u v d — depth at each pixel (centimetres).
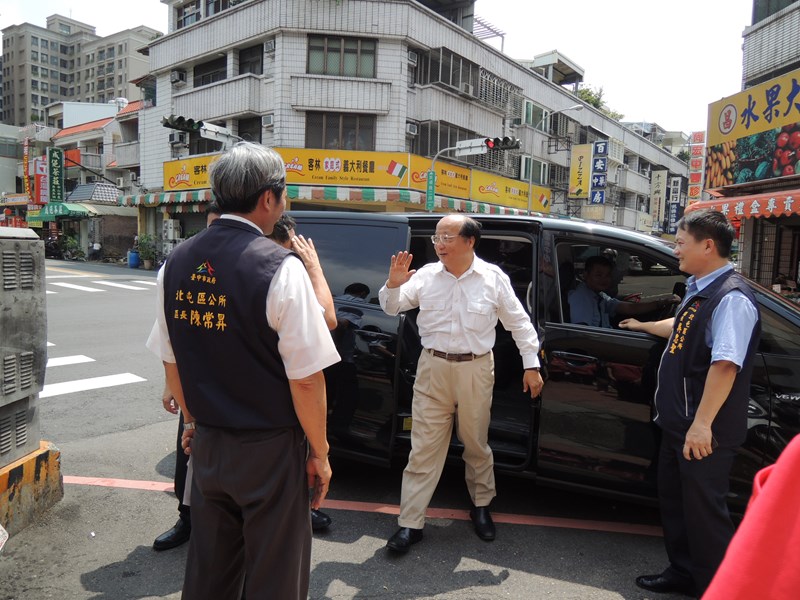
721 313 210
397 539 266
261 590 159
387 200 1744
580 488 283
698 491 214
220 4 2045
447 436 278
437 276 274
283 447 160
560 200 2730
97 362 663
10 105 9256
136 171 2639
